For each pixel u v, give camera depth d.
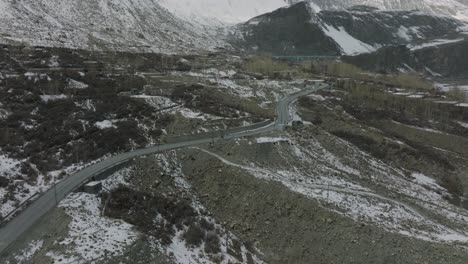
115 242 42.88
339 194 59.06
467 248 47.38
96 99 91.56
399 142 88.31
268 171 65.44
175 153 70.12
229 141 74.88
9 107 79.81
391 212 55.69
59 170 61.84
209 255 48.09
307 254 50.22
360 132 89.88
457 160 84.69
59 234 44.16
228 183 62.19
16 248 42.62
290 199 56.38
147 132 79.19
